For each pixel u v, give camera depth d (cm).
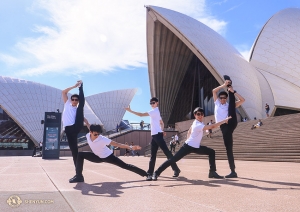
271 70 4172
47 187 383
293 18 4700
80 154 455
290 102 3553
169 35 3581
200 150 489
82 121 507
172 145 2308
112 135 3216
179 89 4534
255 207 248
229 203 266
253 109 3272
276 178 485
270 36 4491
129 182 441
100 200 285
